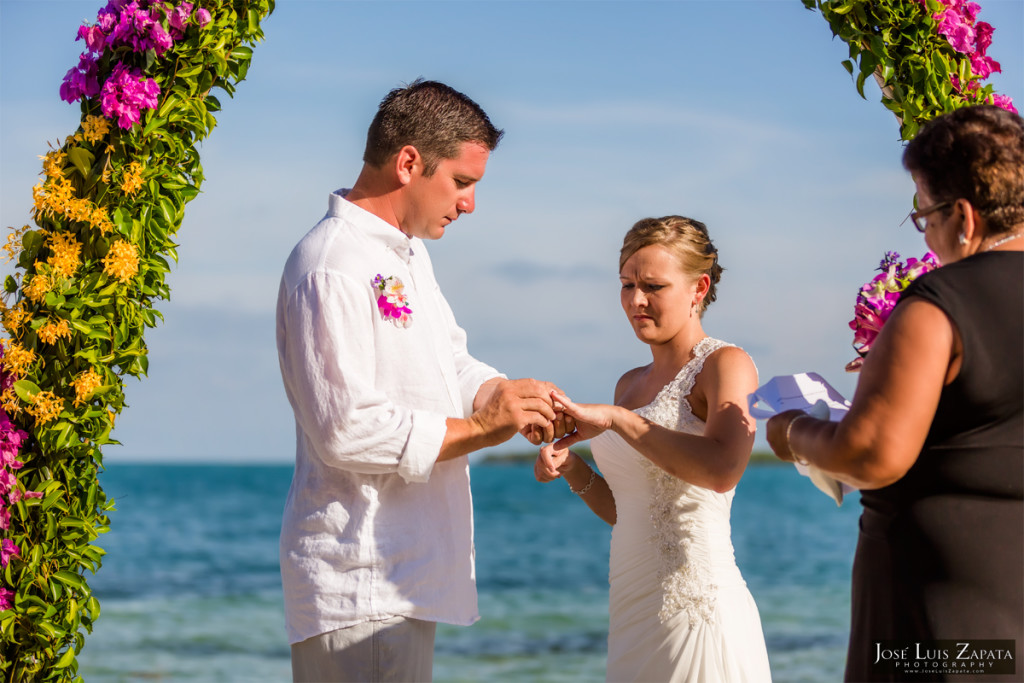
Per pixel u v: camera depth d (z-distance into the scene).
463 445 2.62
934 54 3.09
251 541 27.86
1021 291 1.96
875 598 2.08
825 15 3.16
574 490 3.26
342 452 2.52
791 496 34.97
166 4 2.84
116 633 14.66
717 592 2.82
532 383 2.72
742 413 2.70
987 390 1.94
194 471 57.56
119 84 2.81
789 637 14.25
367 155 2.81
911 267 2.57
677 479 2.88
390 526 2.64
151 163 2.92
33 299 2.84
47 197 2.82
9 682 2.89
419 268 2.95
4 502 2.87
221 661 12.90
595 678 12.36
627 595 2.97
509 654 13.68
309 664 2.66
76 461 2.96
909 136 3.15
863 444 1.94
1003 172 1.98
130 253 2.86
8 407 2.83
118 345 2.92
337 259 2.63
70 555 2.95
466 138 2.73
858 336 2.48
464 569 2.78
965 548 1.95
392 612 2.59
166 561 24.06
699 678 2.77
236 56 2.98
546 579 21.38
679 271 2.92
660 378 3.04
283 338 2.75
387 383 2.68
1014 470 1.95
